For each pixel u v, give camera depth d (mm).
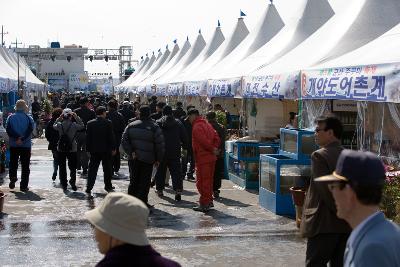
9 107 24016
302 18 16141
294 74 10938
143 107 9891
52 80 94562
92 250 7438
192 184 13633
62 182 12453
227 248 7633
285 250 7555
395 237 2307
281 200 9859
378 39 9984
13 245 7648
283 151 10406
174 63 33781
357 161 2389
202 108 22312
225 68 18328
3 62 25172
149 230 8641
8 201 10883
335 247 4910
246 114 17094
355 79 8383
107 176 12047
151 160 9789
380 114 9234
